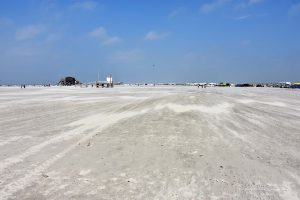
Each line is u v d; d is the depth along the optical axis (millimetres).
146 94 40938
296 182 6293
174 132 11344
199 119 14695
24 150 8664
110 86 103500
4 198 5281
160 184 6012
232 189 5832
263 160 7879
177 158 7863
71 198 5301
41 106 22969
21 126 13109
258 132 11914
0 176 6406
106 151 8523
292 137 11078
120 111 18703
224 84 138750
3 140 10078
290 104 26203
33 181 6125
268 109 21047
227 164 7449
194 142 9727
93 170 6848
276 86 124438
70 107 22125
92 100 29453
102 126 12891
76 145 9273
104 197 5348
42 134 11164
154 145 9258
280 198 5457
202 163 7473
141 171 6805
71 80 151625
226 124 13586
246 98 32500
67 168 6984
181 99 26797
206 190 5750
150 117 15344
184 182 6148
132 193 5539
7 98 33219
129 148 8875
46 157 7902
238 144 9641
